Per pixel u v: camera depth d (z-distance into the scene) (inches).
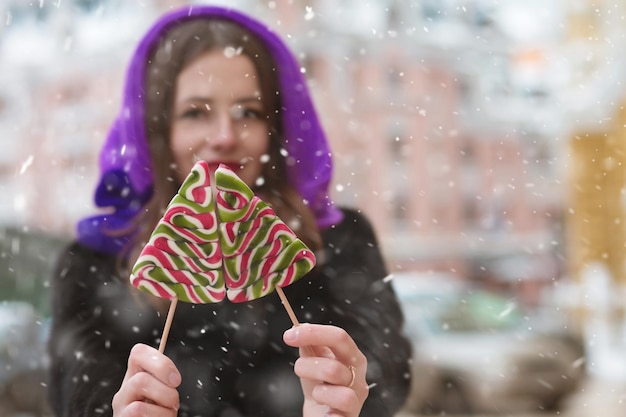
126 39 860.0
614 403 312.5
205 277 67.2
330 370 64.2
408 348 87.3
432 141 1064.2
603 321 456.4
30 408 261.0
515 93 983.6
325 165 87.3
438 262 1072.2
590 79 440.5
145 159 84.1
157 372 62.8
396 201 1042.1
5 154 1047.6
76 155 970.7
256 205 67.4
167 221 66.6
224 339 83.9
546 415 307.3
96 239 85.8
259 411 82.7
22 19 1005.2
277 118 84.4
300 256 68.1
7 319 285.3
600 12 448.1
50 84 1002.1
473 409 310.7
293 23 890.7
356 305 85.3
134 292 84.4
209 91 81.6
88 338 83.3
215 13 84.3
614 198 444.5
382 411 79.8
